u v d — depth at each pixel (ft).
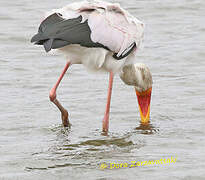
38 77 56.18
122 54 42.22
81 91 52.16
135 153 36.81
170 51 65.46
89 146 38.42
